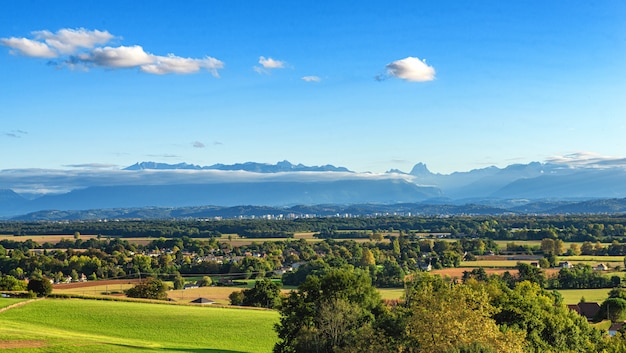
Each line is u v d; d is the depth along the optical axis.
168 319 106.56
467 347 52.16
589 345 81.69
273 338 95.50
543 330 83.12
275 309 124.06
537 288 115.62
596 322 122.88
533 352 71.06
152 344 86.56
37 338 79.69
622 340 65.00
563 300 138.12
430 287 69.69
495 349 53.62
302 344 74.69
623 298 129.75
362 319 77.00
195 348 85.62
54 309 111.31
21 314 105.19
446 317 58.66
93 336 89.62
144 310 114.06
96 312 110.00
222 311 116.88
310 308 80.69
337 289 82.50
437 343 57.31
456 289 63.97
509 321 80.88
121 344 82.44
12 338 78.25
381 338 68.06
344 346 71.81
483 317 59.72
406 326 66.06
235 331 99.25
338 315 74.31
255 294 137.12
